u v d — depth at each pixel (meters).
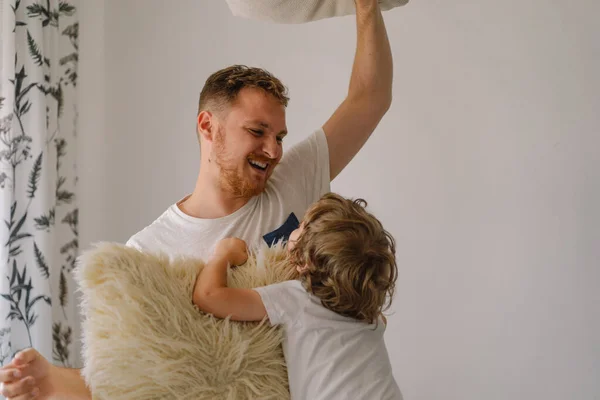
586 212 2.09
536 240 2.14
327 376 1.09
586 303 2.09
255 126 1.29
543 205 2.13
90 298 1.06
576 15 2.11
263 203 1.36
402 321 2.25
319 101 2.34
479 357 2.18
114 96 2.51
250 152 1.29
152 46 2.49
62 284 2.28
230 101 1.31
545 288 2.13
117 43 2.51
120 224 2.50
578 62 2.11
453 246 2.21
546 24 2.14
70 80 2.34
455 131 2.21
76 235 2.34
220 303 1.10
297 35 2.37
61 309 2.27
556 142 2.12
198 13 2.46
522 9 2.16
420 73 2.25
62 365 2.24
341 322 1.15
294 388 1.11
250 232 1.31
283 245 1.27
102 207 2.50
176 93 2.46
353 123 1.49
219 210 1.35
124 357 1.02
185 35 2.47
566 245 2.11
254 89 1.31
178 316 1.07
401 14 2.27
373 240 1.17
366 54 1.49
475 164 2.19
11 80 2.01
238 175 1.31
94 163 2.50
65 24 2.33
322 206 1.20
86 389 1.13
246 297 1.12
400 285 2.26
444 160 2.22
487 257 2.18
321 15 1.51
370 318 1.17
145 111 2.49
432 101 2.24
